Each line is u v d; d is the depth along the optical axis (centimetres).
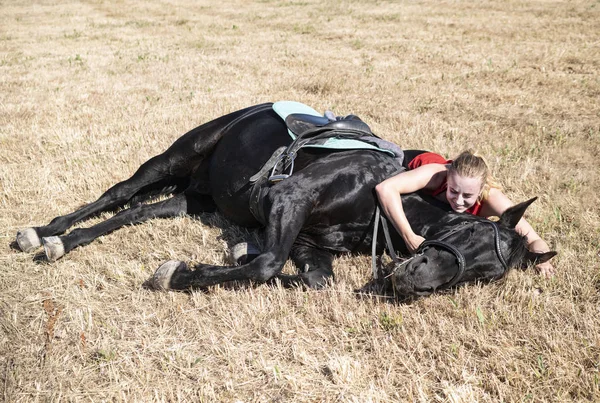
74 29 1575
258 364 315
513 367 311
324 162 387
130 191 482
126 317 361
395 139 645
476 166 338
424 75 948
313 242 399
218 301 369
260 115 443
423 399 288
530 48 1138
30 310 370
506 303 362
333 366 309
